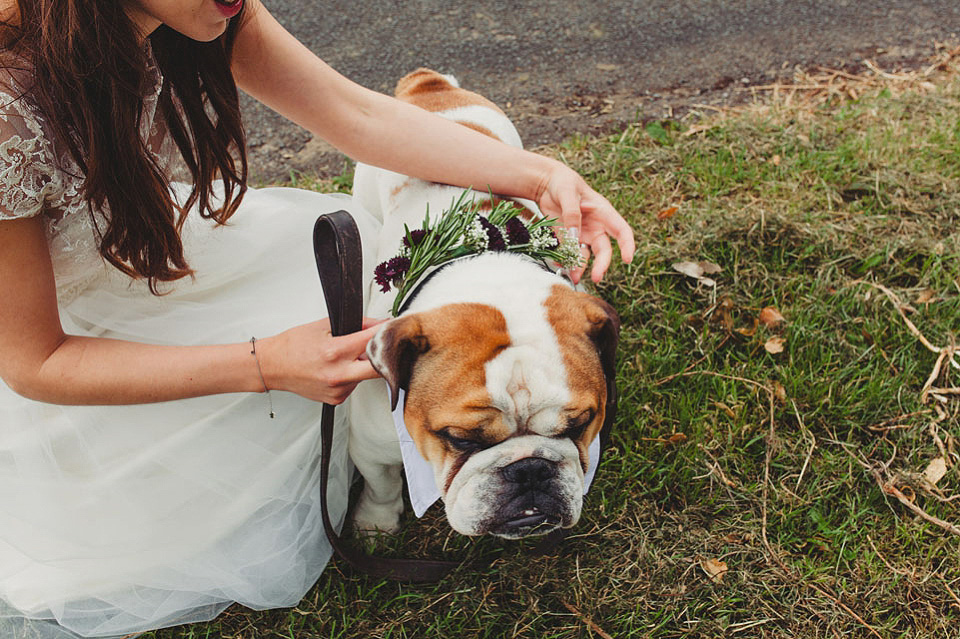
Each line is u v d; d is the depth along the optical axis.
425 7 5.38
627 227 2.61
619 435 2.94
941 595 2.49
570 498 2.02
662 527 2.66
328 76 2.50
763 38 5.11
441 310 2.04
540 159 2.68
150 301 2.36
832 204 3.85
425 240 2.24
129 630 2.33
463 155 2.63
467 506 2.00
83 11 1.64
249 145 4.27
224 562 2.34
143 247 2.05
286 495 2.40
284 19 5.23
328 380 1.99
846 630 2.41
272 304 2.48
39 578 2.24
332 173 4.07
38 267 1.85
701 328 3.31
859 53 4.97
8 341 1.89
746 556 2.58
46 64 1.68
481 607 2.47
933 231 3.68
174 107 2.10
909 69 4.82
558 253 2.36
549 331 2.02
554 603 2.51
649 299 3.40
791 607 2.45
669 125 4.39
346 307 1.96
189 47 2.03
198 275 2.44
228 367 2.04
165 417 2.25
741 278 3.47
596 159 4.10
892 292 3.36
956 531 2.61
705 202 3.88
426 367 2.01
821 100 4.57
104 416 2.21
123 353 2.01
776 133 4.23
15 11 1.70
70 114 1.75
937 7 5.37
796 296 3.40
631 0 5.46
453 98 3.24
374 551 2.66
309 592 2.53
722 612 2.45
